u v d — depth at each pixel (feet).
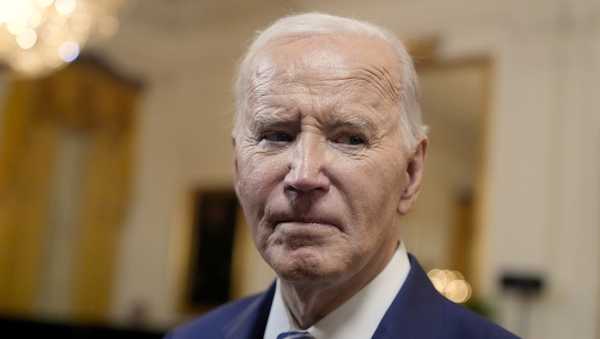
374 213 4.98
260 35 5.55
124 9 28.19
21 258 25.27
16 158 25.16
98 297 27.55
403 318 5.19
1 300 24.76
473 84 23.34
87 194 27.53
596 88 21.58
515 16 23.09
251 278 26.66
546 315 21.03
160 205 28.99
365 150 4.96
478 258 22.03
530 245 21.59
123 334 20.74
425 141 5.59
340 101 4.91
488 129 22.70
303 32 5.22
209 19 29.17
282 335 5.32
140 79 29.89
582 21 22.15
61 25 15.53
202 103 29.07
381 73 5.11
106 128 28.12
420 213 22.53
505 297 21.58
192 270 27.94
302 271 4.85
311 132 4.91
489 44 23.35
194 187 28.55
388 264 5.50
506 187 22.21
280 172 4.95
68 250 27.22
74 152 27.37
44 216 26.09
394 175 5.11
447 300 5.59
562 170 21.65
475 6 23.80
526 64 22.70
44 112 26.02
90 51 27.48
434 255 22.29
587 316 20.53
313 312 5.39
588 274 20.75
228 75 28.73
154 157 29.45
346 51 5.06
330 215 4.84
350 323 5.31
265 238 5.02
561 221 21.39
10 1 14.66
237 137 5.45
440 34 24.17
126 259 29.09
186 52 29.60
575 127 21.68
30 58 16.02
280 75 5.04
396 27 24.94
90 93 27.48
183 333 6.64
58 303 26.81
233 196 27.63
